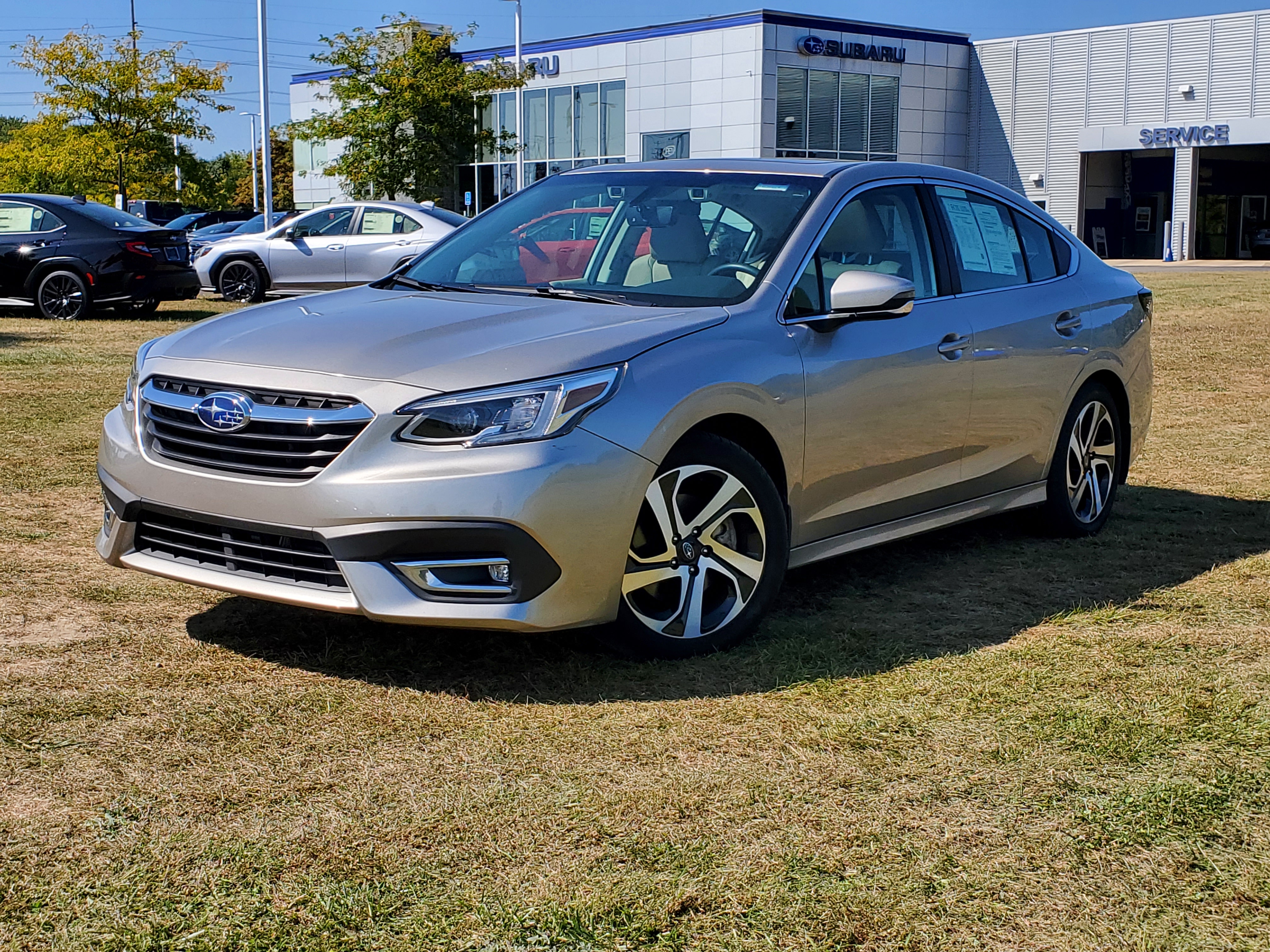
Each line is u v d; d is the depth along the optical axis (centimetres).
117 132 3534
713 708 346
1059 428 526
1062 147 4784
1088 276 557
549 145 5003
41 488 606
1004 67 4903
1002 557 514
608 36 4756
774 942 236
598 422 351
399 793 294
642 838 274
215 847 268
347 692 354
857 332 429
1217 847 273
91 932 236
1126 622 425
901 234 469
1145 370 584
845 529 436
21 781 296
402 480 335
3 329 1380
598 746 321
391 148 3806
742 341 393
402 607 339
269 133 3303
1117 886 257
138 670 368
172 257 1579
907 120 4841
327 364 354
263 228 2162
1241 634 412
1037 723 337
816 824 281
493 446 339
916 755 317
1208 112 4372
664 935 238
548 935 237
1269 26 4184
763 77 4388
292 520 342
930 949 235
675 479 372
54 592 441
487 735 327
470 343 364
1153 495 638
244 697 349
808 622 424
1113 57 4600
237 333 391
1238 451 748
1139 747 322
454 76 3809
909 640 405
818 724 335
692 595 383
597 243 456
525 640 398
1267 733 331
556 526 342
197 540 367
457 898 249
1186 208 4500
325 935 236
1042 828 280
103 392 898
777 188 455
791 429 401
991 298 494
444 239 500
